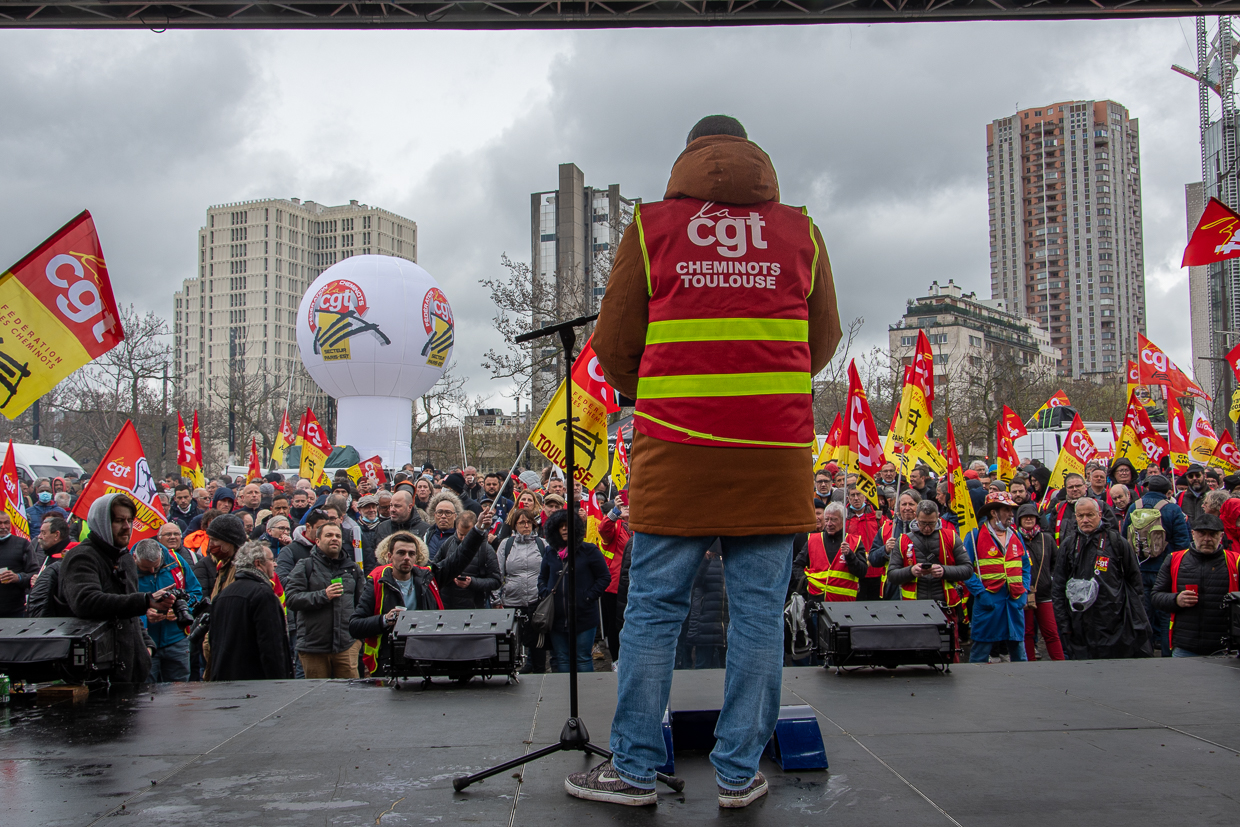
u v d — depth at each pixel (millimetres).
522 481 13883
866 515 10492
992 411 46938
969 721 4000
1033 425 33750
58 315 6543
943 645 5141
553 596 8773
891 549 9312
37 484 16609
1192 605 7406
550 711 4391
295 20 12344
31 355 6480
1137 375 16500
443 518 9898
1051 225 180250
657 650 2973
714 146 3010
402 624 5215
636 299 2965
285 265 165750
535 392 32906
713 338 2881
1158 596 7625
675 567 2963
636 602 3020
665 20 12336
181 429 15523
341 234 171500
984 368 54000
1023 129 182375
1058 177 179250
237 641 6871
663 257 2918
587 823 2809
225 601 6922
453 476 13555
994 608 8836
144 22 12203
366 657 7805
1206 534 7371
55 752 3654
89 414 38406
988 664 5430
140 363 36719
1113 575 8797
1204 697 4395
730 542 2996
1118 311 176625
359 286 27484
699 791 3131
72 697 4719
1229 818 2771
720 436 2861
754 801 2977
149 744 3773
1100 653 8828
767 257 2932
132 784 3221
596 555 9055
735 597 2992
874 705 4355
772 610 2965
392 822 2822
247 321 163250
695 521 2869
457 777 3271
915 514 9320
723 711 3004
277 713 4367
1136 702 4309
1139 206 184000
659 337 2922
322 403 127125
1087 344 177375
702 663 8438
